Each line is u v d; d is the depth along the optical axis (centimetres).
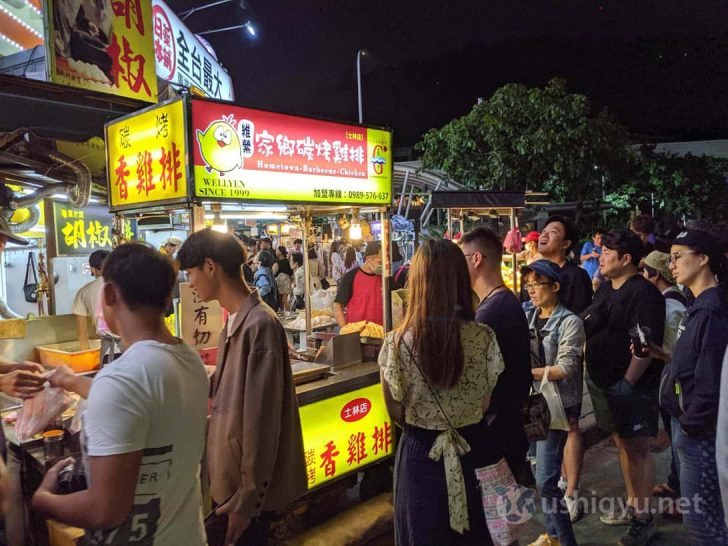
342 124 340
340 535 311
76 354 350
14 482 246
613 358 329
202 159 273
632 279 328
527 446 251
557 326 322
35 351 375
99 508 138
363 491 361
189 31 898
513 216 705
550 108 1152
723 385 170
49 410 233
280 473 240
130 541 146
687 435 245
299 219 438
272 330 230
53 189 448
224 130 282
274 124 305
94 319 384
